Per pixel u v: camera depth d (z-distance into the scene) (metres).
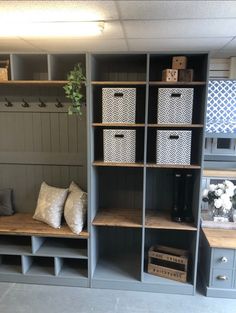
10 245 2.72
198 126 2.28
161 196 2.85
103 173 2.88
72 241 2.81
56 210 2.65
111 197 2.92
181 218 2.54
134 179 2.87
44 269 2.69
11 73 2.43
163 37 2.57
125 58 2.43
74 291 2.53
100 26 2.20
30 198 2.97
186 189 2.54
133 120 2.37
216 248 2.35
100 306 2.32
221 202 2.61
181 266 2.54
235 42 2.73
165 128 2.53
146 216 2.67
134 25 2.21
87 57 2.30
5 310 2.27
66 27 2.24
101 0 1.72
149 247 2.87
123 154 2.43
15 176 2.95
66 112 2.79
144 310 2.28
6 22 2.12
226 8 1.84
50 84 2.51
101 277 2.57
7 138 2.90
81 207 2.55
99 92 2.65
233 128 3.04
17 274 2.62
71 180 2.89
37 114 2.83
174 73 2.27
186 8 1.85
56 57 2.49
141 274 2.52
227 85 3.00
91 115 2.38
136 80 2.75
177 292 2.48
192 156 2.57
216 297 2.43
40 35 2.47
